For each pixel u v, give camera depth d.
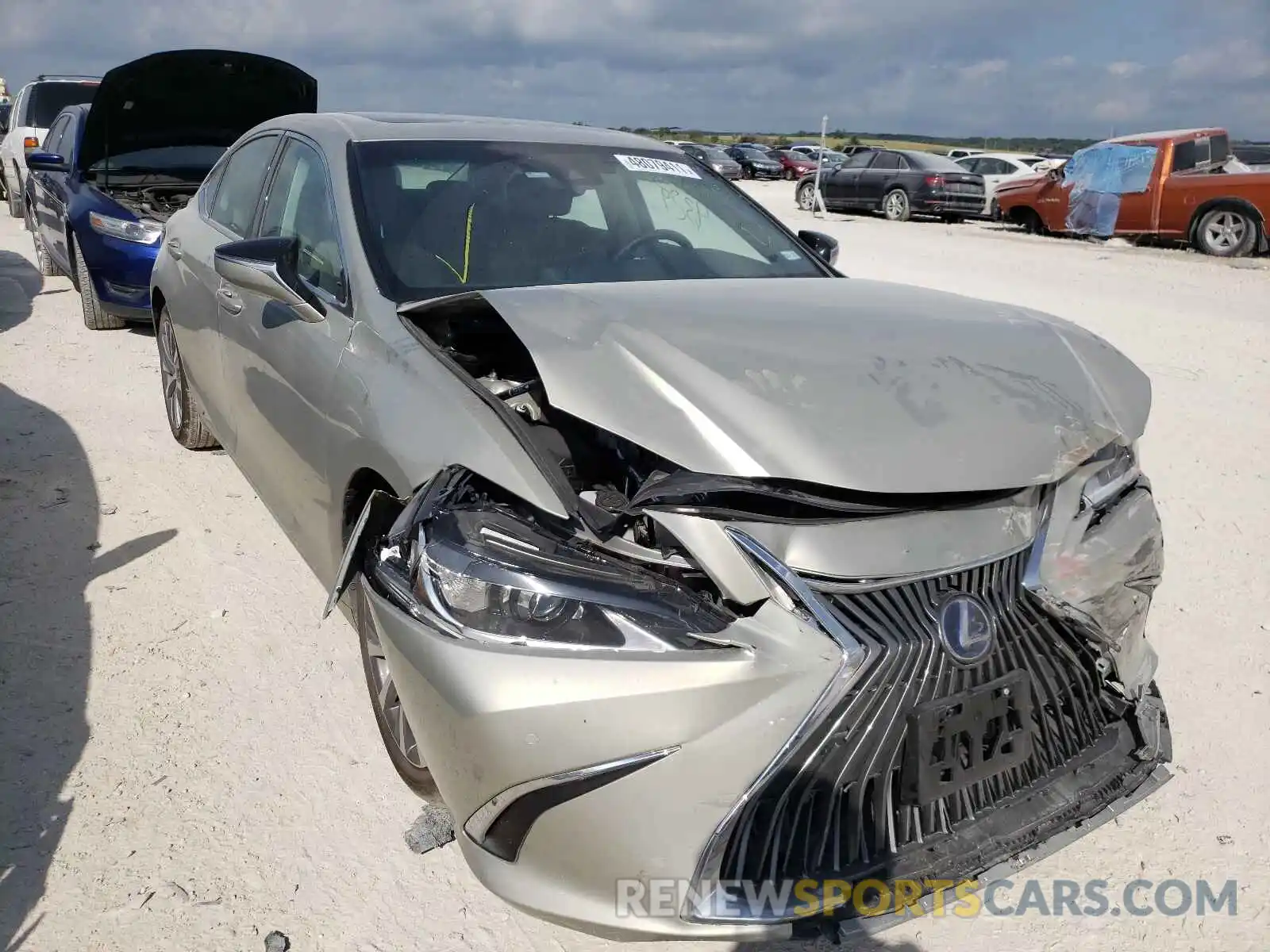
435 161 3.56
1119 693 2.62
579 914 2.08
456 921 2.47
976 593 2.24
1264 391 7.05
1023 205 17.91
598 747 2.01
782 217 20.22
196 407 5.06
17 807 2.74
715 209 3.94
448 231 3.32
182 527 4.45
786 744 2.00
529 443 2.32
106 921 2.40
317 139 3.73
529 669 2.05
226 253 3.16
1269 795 3.00
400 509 2.52
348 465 2.82
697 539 2.13
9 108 16.17
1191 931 2.52
